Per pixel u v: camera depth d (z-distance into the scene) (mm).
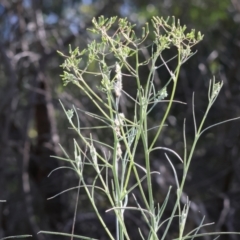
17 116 9773
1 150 8133
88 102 8047
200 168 8953
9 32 8891
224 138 8906
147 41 7832
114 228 8016
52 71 9156
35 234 8492
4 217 8695
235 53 9180
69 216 8711
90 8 9492
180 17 8523
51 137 8797
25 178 8586
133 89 7758
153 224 2199
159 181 7320
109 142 7578
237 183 9258
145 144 2215
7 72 7984
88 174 7895
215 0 8367
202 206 7738
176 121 8883
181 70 8703
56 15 9328
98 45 2260
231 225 8250
